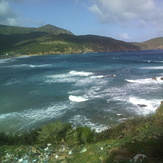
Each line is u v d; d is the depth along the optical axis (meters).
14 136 6.80
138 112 14.50
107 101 17.78
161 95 18.67
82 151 4.39
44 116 14.88
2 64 68.19
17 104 18.36
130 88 22.44
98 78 30.86
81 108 16.31
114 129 7.88
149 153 3.62
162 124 6.29
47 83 28.58
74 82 28.27
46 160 4.02
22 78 34.94
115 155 3.75
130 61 60.66
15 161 4.13
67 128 6.48
